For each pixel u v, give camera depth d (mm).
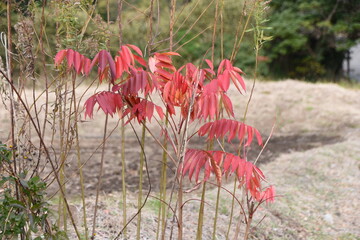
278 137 9812
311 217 5332
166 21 11242
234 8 11766
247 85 13820
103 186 5918
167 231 4172
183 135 2307
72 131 2580
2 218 2346
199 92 2387
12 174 2363
